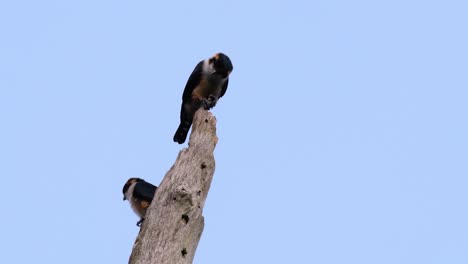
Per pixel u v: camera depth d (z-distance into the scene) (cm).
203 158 1698
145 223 1599
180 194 1600
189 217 1588
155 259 1520
